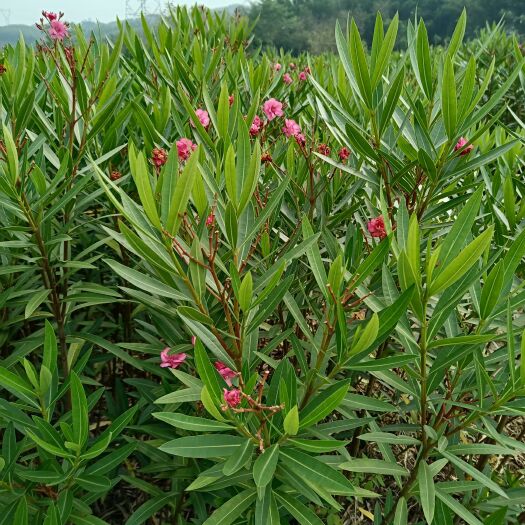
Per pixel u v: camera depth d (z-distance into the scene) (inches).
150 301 65.1
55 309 74.5
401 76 67.6
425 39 69.0
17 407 60.2
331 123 75.8
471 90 63.0
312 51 2544.3
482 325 55.2
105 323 88.9
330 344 60.9
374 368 51.3
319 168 88.7
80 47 113.7
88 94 86.1
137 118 76.2
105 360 86.0
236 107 72.9
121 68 119.0
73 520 59.2
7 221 71.6
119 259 96.0
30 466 70.4
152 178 60.1
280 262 54.5
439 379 56.5
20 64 81.4
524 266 78.7
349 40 68.1
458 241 50.1
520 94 184.4
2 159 65.6
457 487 59.6
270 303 54.2
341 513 87.0
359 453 94.1
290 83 131.3
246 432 49.0
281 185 56.6
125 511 83.9
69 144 76.9
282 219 88.0
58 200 70.1
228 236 52.4
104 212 96.3
